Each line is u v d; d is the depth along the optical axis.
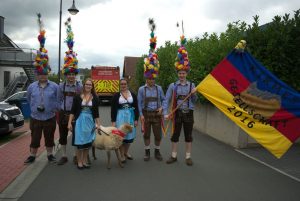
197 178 6.83
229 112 7.08
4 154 9.09
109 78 31.88
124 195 5.85
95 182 6.57
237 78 7.06
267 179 6.79
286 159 8.48
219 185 6.39
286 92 6.87
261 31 9.95
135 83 38.97
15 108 12.52
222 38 11.85
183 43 7.85
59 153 9.27
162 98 8.35
